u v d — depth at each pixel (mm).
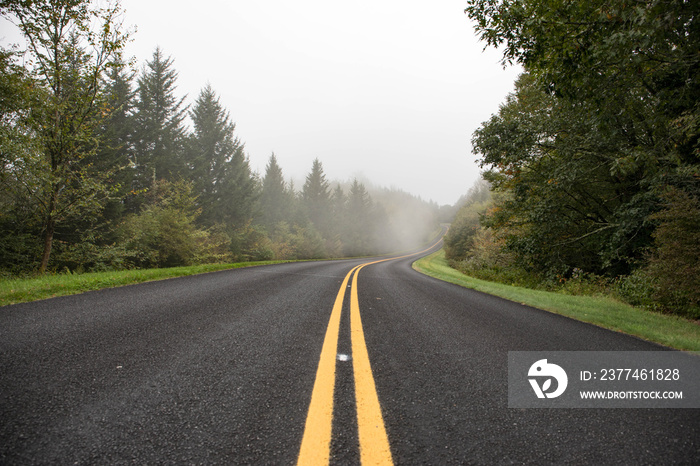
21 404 1578
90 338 2754
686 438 1538
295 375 2135
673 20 4023
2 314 3471
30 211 9906
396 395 1888
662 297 7023
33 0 7754
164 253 15367
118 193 14094
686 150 7965
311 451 1311
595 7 4535
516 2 4922
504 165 12188
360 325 3707
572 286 10922
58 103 8555
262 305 4695
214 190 25562
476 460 1295
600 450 1405
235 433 1425
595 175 11258
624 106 7738
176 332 3078
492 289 8766
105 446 1288
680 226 6188
